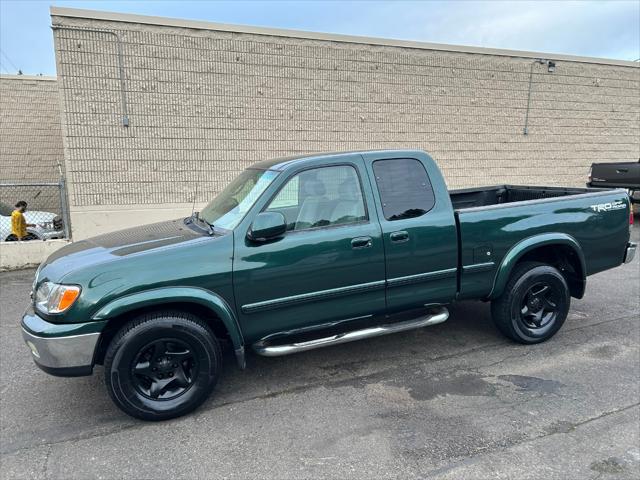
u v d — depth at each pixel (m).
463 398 3.51
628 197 4.81
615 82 13.30
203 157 9.41
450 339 4.67
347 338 3.78
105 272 3.10
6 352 4.59
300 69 9.88
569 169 13.16
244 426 3.21
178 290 3.20
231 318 3.37
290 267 3.48
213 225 3.74
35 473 2.75
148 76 8.84
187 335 3.25
